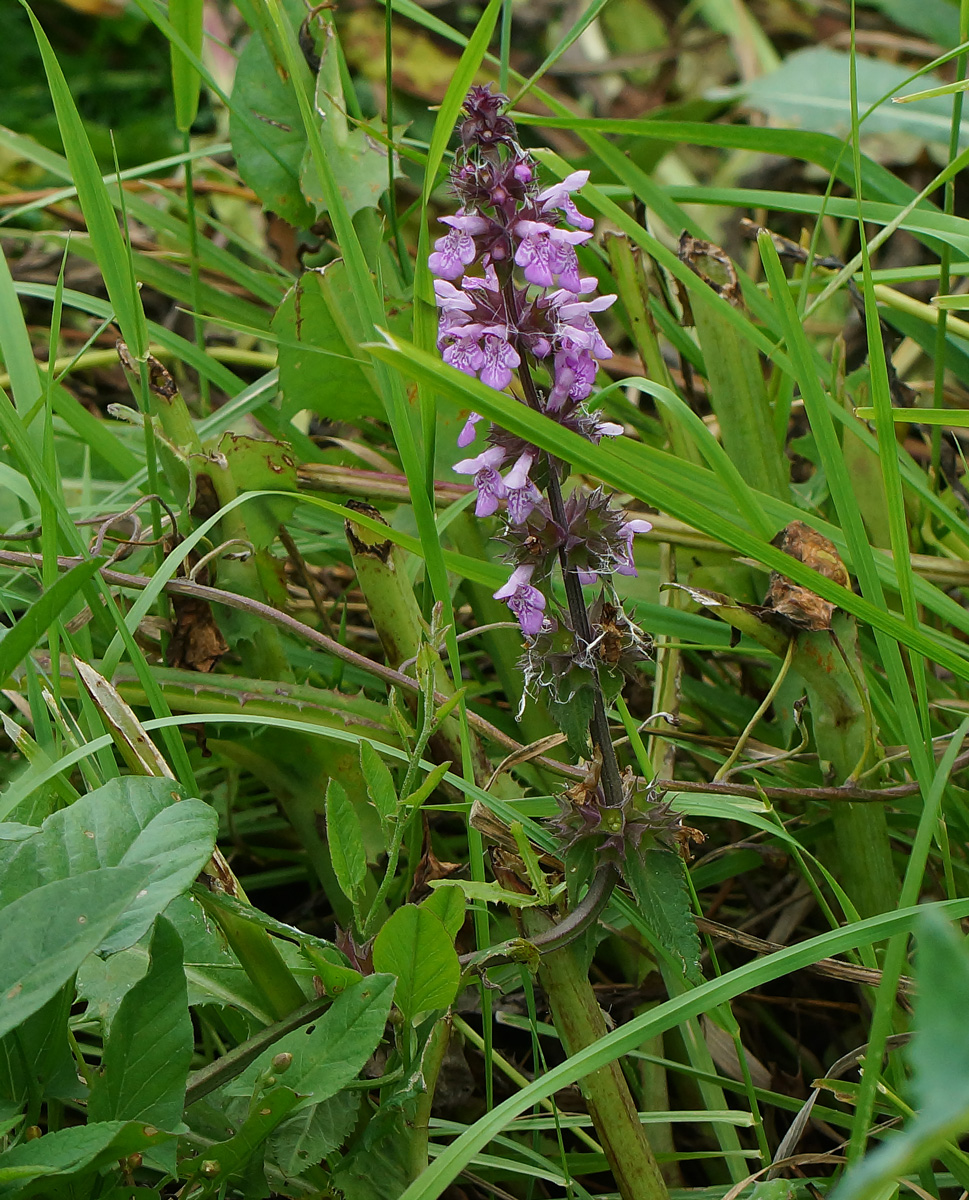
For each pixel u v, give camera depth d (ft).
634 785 2.53
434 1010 2.53
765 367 3.20
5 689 2.79
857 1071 2.81
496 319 2.49
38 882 2.45
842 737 2.77
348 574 3.29
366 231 3.09
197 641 2.90
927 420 2.65
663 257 2.85
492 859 2.61
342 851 2.52
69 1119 2.72
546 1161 2.67
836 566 2.73
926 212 2.90
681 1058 2.81
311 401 3.07
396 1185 2.52
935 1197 2.55
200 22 3.03
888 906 2.78
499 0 2.56
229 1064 2.48
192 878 2.45
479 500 2.52
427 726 2.53
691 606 3.02
